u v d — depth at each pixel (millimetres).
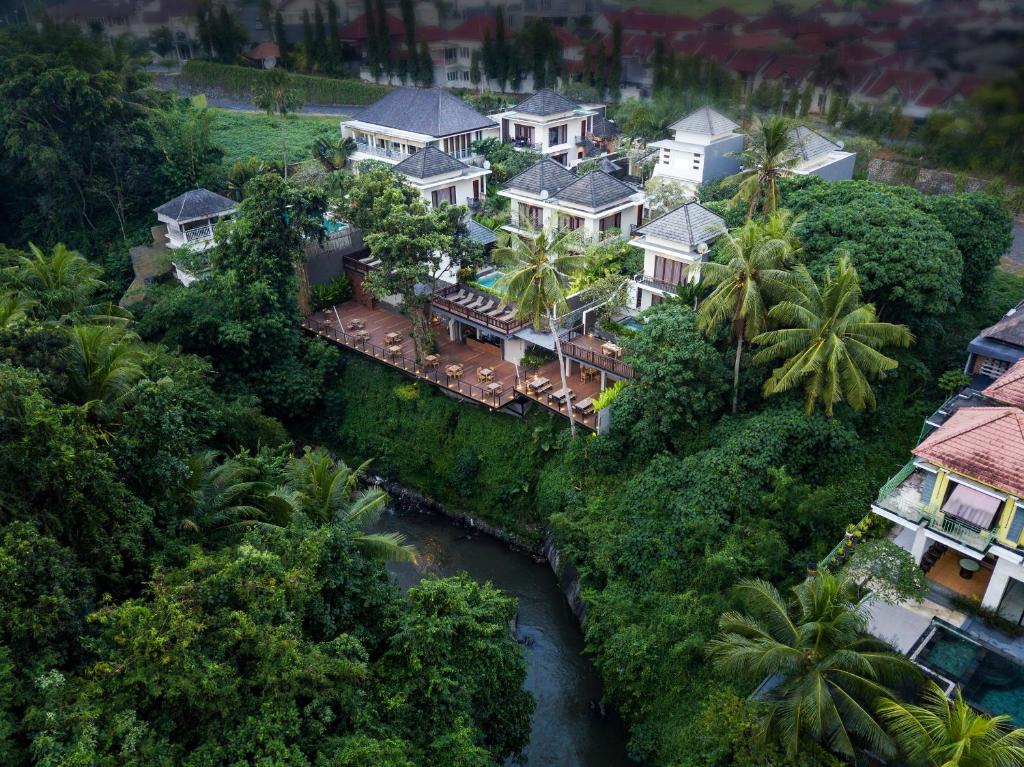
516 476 41469
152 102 66875
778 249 32656
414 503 44281
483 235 51781
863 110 53406
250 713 20062
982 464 24453
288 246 47844
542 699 32250
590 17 86125
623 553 33031
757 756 22594
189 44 103750
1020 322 34344
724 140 56188
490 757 24047
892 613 26281
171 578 21672
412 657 23625
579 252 45750
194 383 39594
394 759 20531
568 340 43594
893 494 27703
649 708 28750
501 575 38938
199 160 66500
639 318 38250
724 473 31516
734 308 33625
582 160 67812
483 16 92000
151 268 58875
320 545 24203
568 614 36312
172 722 19406
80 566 21906
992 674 23875
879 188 40625
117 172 62719
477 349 49000
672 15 70125
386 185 44656
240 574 21641
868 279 35344
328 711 20781
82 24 92562
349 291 55625
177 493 27906
